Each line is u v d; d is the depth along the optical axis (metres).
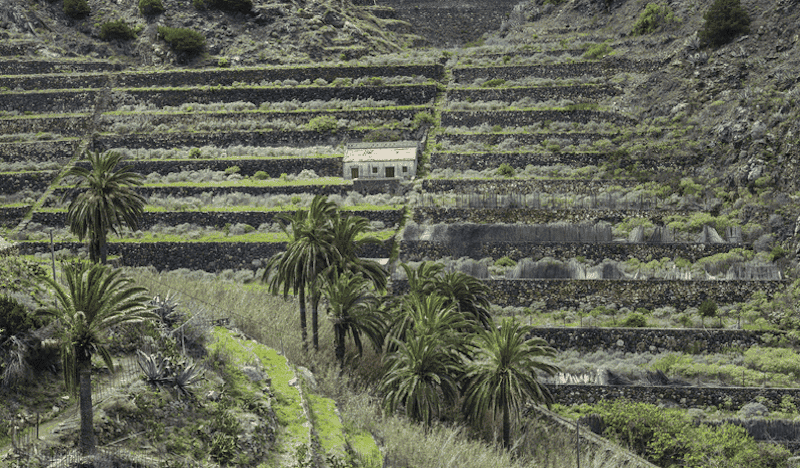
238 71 128.62
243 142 115.38
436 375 56.97
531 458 58.06
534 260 88.69
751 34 114.00
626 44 130.75
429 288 65.81
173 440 40.78
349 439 49.62
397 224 96.38
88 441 37.22
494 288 83.69
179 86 128.00
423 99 123.88
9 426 37.81
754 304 80.12
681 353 74.81
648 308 81.81
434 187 102.38
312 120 117.25
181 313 54.03
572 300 82.69
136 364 45.31
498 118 117.12
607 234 89.31
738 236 88.25
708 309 79.38
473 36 161.50
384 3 168.38
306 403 50.59
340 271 66.75
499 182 101.75
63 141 110.94
